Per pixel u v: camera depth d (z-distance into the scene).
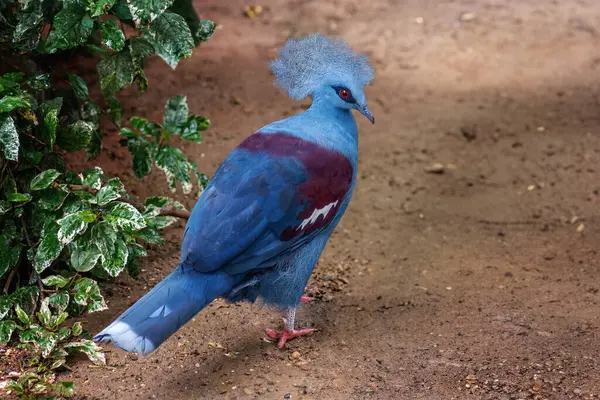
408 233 10.40
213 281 6.60
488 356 7.35
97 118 8.84
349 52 7.52
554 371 7.05
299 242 7.01
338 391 6.79
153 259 8.94
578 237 10.17
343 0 17.67
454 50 15.79
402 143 12.61
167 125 8.48
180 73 13.94
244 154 7.05
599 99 14.00
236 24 16.52
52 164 7.73
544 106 13.80
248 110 12.99
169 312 6.26
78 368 7.00
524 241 10.17
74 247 7.12
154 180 10.57
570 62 15.37
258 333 7.75
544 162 12.14
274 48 15.52
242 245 6.64
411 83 14.58
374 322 8.12
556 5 17.62
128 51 7.64
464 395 6.71
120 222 6.94
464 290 8.87
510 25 16.80
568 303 8.40
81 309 7.40
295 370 7.12
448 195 11.39
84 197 7.24
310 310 8.34
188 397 6.64
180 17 7.36
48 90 8.58
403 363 7.27
